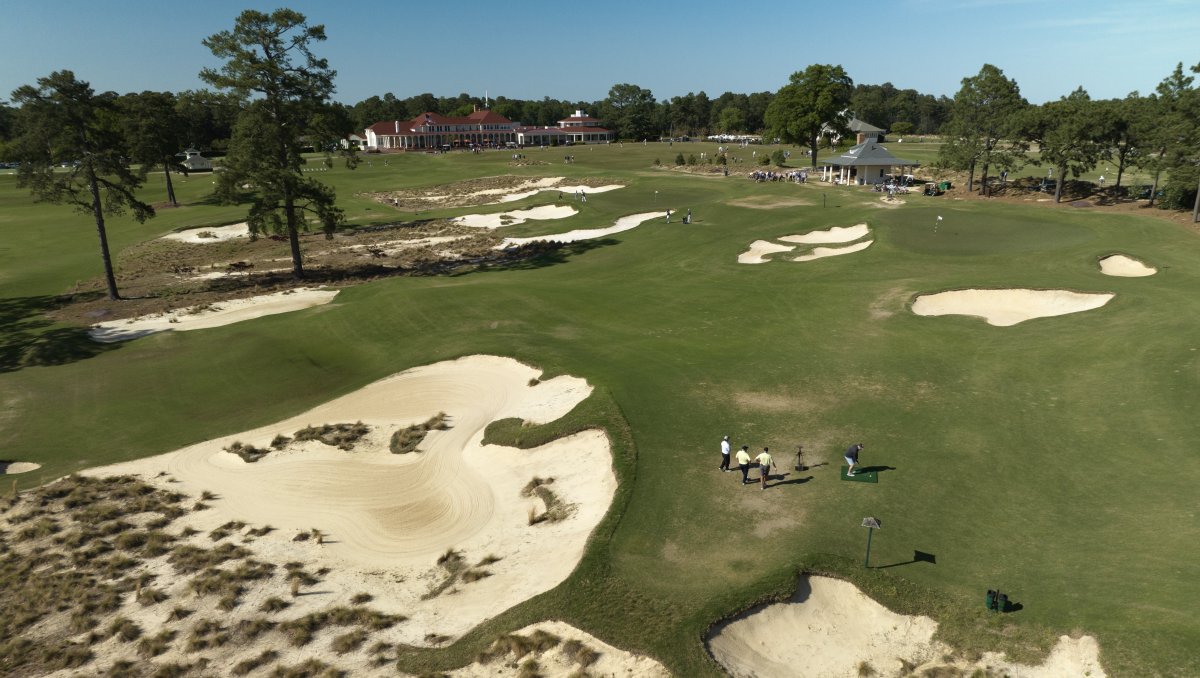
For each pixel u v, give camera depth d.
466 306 48.69
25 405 38.41
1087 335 35.56
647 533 21.53
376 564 23.81
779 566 19.53
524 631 18.39
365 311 49.97
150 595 22.36
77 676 19.22
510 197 110.75
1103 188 86.44
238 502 28.42
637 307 47.47
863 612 18.56
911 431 27.31
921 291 44.03
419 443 31.89
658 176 113.25
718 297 48.50
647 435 27.56
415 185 127.00
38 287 64.25
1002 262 50.34
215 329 49.69
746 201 83.19
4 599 22.81
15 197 116.19
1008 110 87.88
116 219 98.12
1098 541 19.91
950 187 94.50
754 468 25.05
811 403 30.23
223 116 60.50
